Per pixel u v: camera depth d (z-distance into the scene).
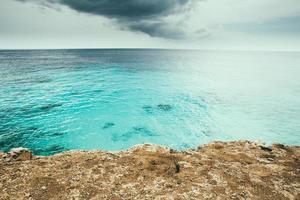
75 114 36.59
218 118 36.69
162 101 45.88
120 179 10.62
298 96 52.09
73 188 9.79
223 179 10.84
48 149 24.89
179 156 13.27
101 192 9.61
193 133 30.69
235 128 32.88
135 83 64.25
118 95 49.84
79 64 105.62
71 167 11.55
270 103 45.91
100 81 65.62
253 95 52.50
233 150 14.30
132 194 9.58
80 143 26.72
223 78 76.00
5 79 62.97
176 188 10.06
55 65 99.25
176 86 61.41
